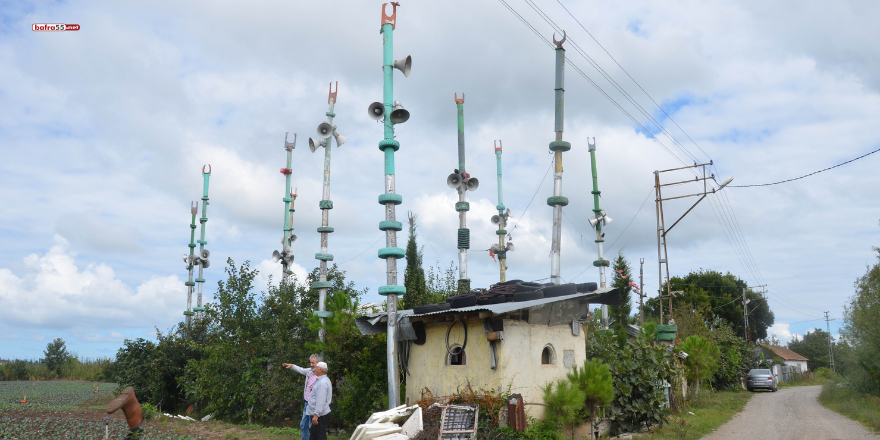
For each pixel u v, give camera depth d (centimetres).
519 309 1225
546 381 1293
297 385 1798
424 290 2012
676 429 1554
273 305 1989
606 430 1460
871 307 2442
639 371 1565
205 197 3453
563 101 1814
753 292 6066
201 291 3388
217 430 1515
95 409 2030
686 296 5312
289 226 2867
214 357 1938
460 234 2147
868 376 2527
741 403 2669
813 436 1516
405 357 1417
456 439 1073
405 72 1486
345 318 1688
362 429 1105
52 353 6172
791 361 6950
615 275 3381
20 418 1645
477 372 1213
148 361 2400
